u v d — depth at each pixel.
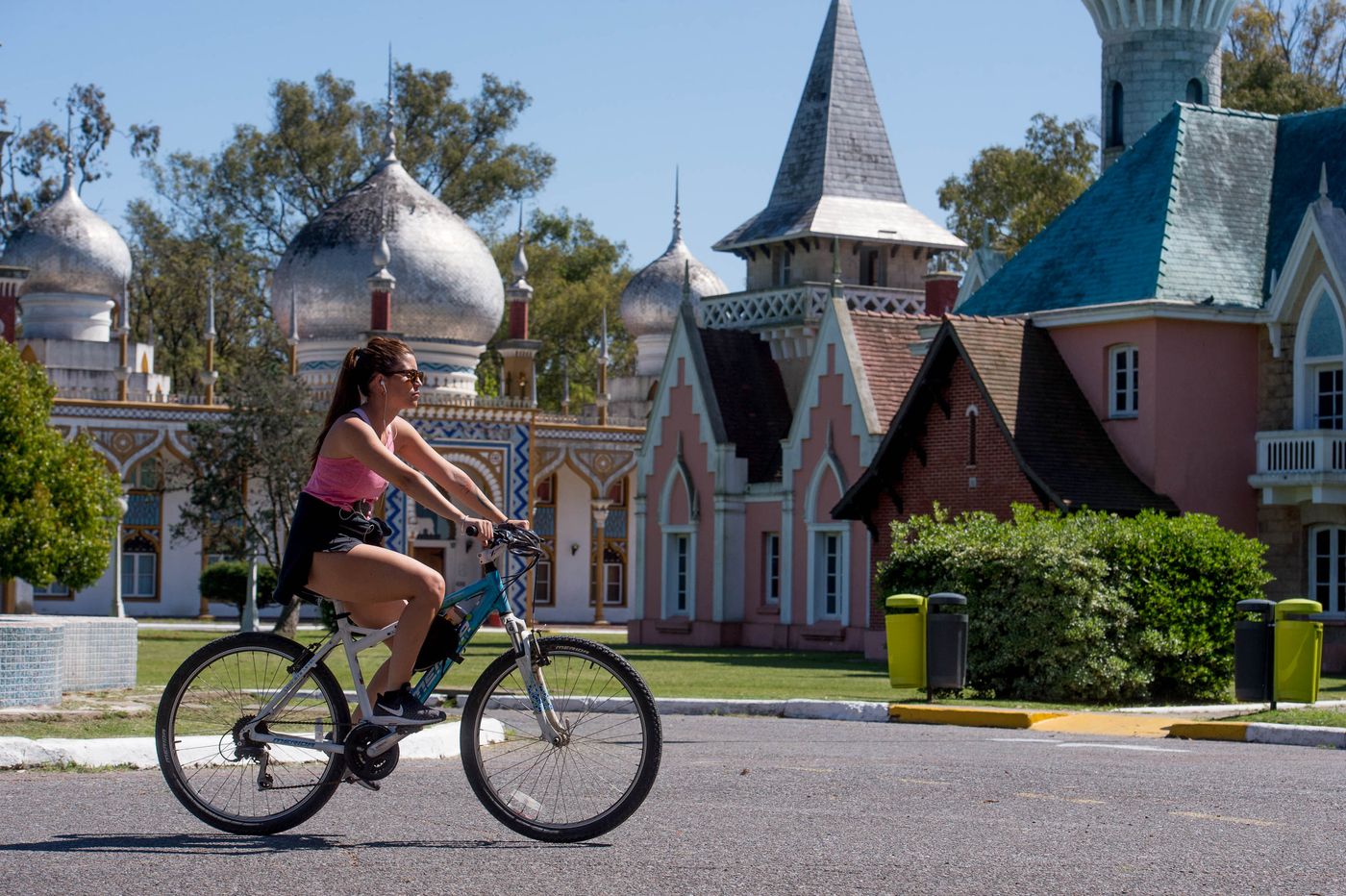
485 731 13.66
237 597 64.19
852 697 24.72
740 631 50.34
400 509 68.00
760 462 51.50
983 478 39.00
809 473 47.47
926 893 8.07
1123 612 24.95
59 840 9.52
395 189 74.50
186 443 66.50
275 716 9.85
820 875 8.49
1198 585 25.95
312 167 96.81
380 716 9.61
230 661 9.92
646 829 10.03
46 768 13.80
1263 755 16.17
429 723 9.64
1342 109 42.72
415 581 9.58
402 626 9.60
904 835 9.80
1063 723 20.45
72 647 22.14
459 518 9.72
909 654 22.98
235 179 96.25
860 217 59.59
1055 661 24.70
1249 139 43.16
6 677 18.62
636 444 73.94
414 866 8.72
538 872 8.55
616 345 108.19
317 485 9.75
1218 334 39.56
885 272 60.34
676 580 52.91
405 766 14.23
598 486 73.31
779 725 20.41
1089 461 38.53
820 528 46.81
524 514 69.88
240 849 9.26
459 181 100.44
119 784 12.49
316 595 9.75
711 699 23.42
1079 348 40.12
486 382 102.44
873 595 41.94
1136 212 41.59
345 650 9.78
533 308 102.12
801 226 58.69
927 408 40.47
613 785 9.60
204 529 53.72
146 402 66.06
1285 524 39.22
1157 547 25.62
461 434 68.75
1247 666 21.92
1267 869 8.86
